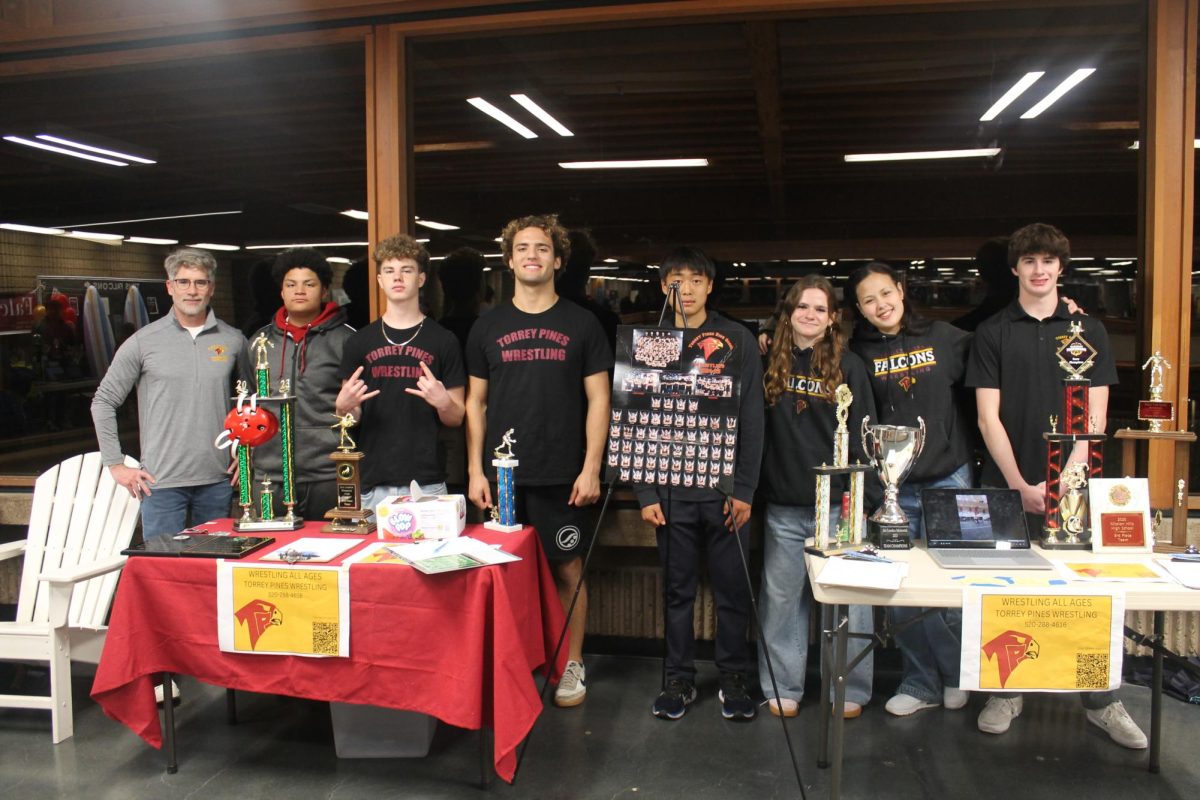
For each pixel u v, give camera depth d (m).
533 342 2.65
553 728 2.65
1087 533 2.18
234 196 3.92
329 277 2.92
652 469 2.36
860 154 3.51
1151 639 2.25
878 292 2.57
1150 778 2.32
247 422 2.51
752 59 3.24
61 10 3.28
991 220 3.42
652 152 3.68
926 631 2.68
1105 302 3.19
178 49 3.26
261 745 2.56
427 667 2.16
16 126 3.81
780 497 2.59
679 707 2.71
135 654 2.29
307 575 2.19
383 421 2.63
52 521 2.89
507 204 3.71
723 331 2.34
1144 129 2.73
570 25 3.02
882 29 3.01
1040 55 3.10
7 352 3.77
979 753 2.47
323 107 3.72
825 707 2.36
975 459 2.92
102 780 2.35
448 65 3.34
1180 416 2.66
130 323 3.87
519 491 2.74
